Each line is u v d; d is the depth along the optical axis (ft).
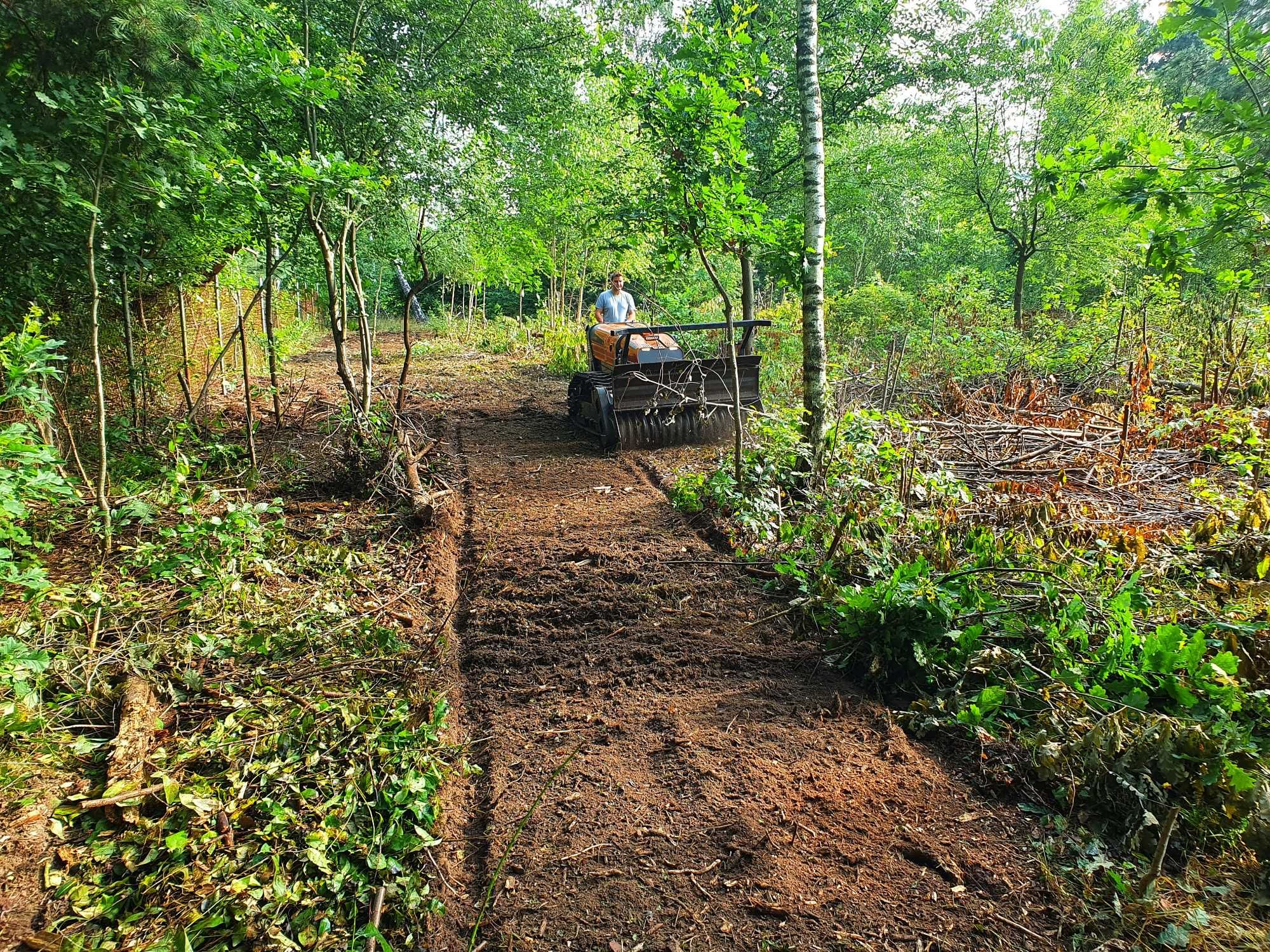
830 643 14.52
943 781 10.85
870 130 57.82
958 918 8.50
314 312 81.41
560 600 16.85
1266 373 27.71
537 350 60.64
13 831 8.81
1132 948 7.91
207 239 23.09
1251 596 14.30
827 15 35.68
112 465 21.12
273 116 23.07
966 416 27.50
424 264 27.68
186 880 8.44
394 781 10.39
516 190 36.29
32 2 14.65
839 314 48.80
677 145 20.94
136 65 16.44
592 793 10.75
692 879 9.20
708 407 29.55
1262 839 8.78
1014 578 14.78
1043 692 11.82
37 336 13.30
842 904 8.74
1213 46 12.97
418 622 15.56
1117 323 36.60
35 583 11.57
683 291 58.95
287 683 12.48
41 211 15.93
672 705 12.92
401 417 27.45
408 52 29.53
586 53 34.50
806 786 10.77
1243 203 13.39
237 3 18.86
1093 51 44.37
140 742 10.32
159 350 28.32
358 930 8.30
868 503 18.66
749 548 19.11
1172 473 21.89
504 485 25.79
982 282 48.85
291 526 20.03
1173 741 9.82
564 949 8.28
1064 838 9.62
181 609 14.08
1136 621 13.38
